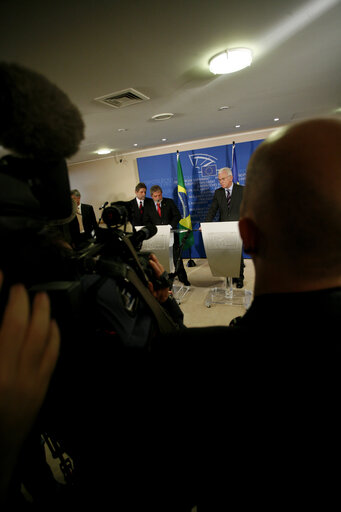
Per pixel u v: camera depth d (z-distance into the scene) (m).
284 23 1.55
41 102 0.27
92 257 0.46
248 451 0.29
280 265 0.31
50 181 0.35
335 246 0.28
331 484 0.25
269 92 2.86
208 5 1.31
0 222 0.28
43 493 0.76
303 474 0.26
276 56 1.97
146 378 0.34
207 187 5.75
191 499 0.35
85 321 0.35
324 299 0.28
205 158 5.65
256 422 0.28
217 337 0.33
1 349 0.23
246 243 0.35
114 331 0.36
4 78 0.26
